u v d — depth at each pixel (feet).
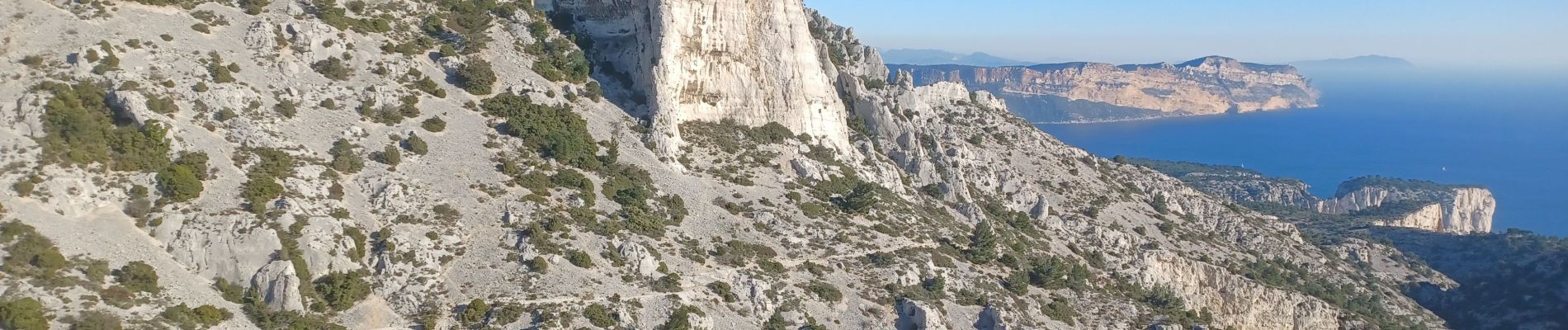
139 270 241.76
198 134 292.20
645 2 422.00
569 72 407.44
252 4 359.25
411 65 368.68
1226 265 500.74
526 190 325.83
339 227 276.00
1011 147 576.61
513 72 390.83
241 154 293.84
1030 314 356.79
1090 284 416.87
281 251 260.62
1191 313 424.46
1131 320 387.14
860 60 576.20
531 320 266.77
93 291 232.32
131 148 274.57
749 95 427.33
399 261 277.44
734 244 332.60
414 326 261.44
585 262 293.64
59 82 285.64
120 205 262.06
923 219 411.13
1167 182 640.99
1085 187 549.54
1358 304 524.11
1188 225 561.02
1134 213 540.11
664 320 282.56
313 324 249.55
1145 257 473.26
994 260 393.91
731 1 419.13
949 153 518.37
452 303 270.87
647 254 304.91
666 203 349.41
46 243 237.66
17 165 255.70
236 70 325.21
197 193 271.90
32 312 214.07
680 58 410.31
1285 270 543.80
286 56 344.28
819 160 424.46
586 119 385.29
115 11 323.16
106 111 285.02
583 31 446.60
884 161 466.70
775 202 375.66
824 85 448.65
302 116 322.55
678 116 410.72
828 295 319.68
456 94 367.45
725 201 364.58
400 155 323.78
